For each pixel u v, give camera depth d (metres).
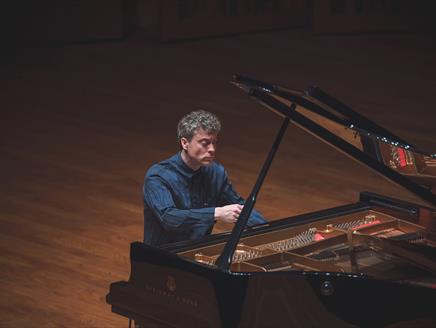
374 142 6.81
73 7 18.42
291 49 18.39
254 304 5.98
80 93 15.49
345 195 11.34
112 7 18.66
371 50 18.42
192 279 6.10
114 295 6.57
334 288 6.02
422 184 7.38
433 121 14.22
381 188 11.60
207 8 19.06
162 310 6.28
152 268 6.32
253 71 16.89
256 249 6.76
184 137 6.95
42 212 10.65
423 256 6.63
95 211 10.71
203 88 15.85
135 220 10.48
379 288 6.06
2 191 11.30
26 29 18.23
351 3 19.38
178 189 7.09
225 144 13.08
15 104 14.88
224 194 7.38
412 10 19.75
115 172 12.03
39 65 17.11
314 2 19.22
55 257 9.44
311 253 7.00
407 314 6.16
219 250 6.75
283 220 7.32
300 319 6.02
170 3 18.56
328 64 17.39
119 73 16.69
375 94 15.62
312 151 12.90
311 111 6.39
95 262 9.34
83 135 13.47
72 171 12.03
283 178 11.84
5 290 8.70
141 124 14.00
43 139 13.27
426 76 16.80
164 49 18.33
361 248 7.20
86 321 8.15
